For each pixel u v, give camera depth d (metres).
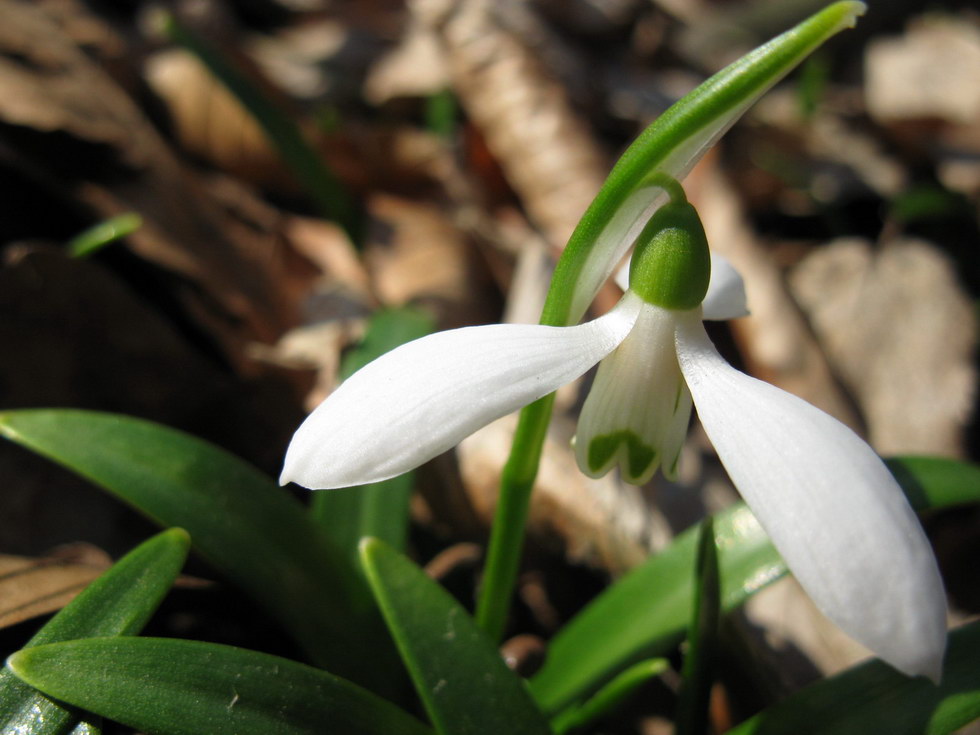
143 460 0.10
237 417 0.15
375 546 0.09
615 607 0.11
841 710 0.09
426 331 0.13
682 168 0.08
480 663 0.09
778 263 0.23
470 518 0.15
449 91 0.25
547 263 0.18
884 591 0.06
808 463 0.07
